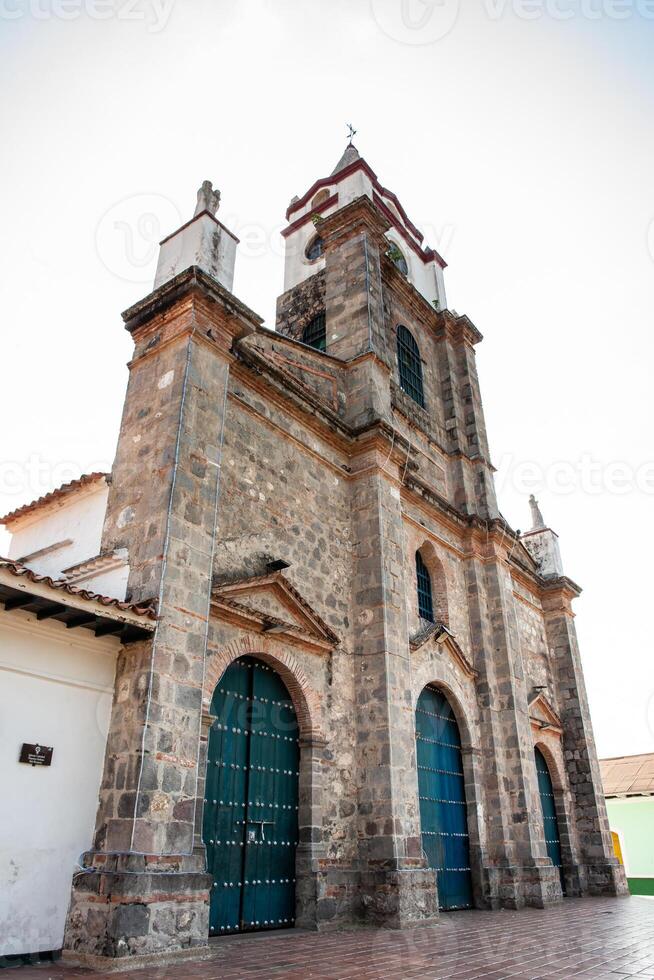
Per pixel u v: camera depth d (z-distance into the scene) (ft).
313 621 42.37
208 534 35.17
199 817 31.99
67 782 28.68
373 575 47.70
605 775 105.70
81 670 30.50
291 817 38.99
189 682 31.58
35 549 45.09
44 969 24.64
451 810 52.21
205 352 38.73
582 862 68.08
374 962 27.27
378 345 59.16
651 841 93.40
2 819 26.48
